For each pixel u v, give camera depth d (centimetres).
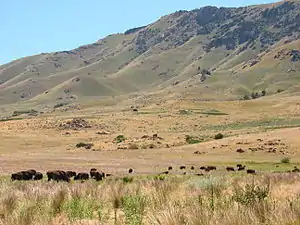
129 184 2250
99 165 6025
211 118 15588
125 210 1284
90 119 14875
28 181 3572
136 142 9456
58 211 1350
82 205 1374
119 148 8694
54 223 1177
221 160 6438
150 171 5166
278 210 961
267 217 930
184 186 1917
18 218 1132
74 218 1235
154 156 7200
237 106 19750
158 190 1689
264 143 7550
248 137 8300
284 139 7681
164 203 1306
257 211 973
